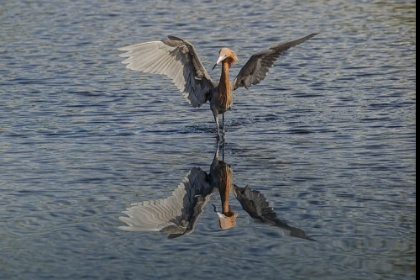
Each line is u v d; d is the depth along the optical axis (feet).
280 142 48.85
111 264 31.30
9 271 30.73
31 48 79.77
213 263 31.19
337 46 79.10
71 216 36.35
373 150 46.01
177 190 39.91
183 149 47.83
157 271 30.55
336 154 45.44
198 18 94.32
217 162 44.68
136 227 35.09
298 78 67.41
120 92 63.72
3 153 46.83
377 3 102.01
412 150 45.65
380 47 77.92
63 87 65.16
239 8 100.68
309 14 96.12
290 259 31.42
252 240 33.42
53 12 98.22
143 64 45.83
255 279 29.71
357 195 38.19
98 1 106.01
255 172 42.50
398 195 38.01
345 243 32.78
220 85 50.37
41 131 52.11
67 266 31.14
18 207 37.50
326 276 29.84
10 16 95.86
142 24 91.09
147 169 43.47
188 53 47.29
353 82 65.31
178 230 34.76
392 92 61.46
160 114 57.21
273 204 37.50
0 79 67.92
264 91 63.72
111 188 40.27
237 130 52.44
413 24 88.28
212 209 37.29
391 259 31.22
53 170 43.34
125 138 50.57
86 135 51.21
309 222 35.17
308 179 40.93
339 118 54.44
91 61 74.43
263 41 81.35
